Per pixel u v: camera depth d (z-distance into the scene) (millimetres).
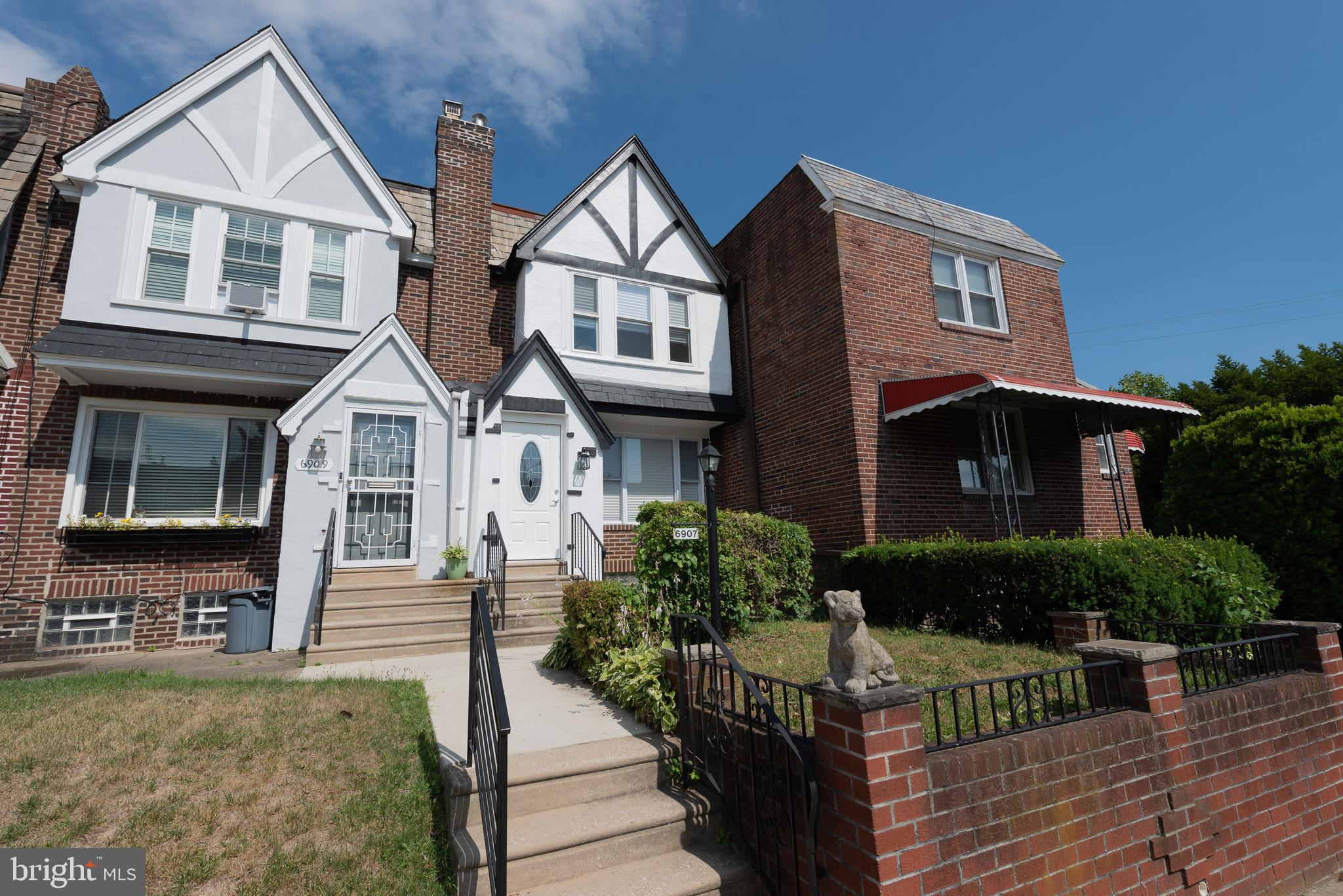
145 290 9281
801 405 11477
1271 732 4746
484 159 12547
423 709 5277
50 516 8398
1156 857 3854
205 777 3922
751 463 12672
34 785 3699
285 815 3646
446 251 11797
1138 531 10859
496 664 3453
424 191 12562
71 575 8352
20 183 8852
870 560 9172
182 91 9859
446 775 3988
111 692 5309
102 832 3371
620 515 12516
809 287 11484
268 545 9406
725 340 13734
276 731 4527
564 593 6770
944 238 11891
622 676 5184
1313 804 4816
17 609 8039
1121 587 6422
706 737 4250
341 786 3977
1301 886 4535
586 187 12695
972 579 7688
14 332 8656
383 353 9523
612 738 4680
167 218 9602
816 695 3318
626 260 13000
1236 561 7332
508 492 10320
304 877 3213
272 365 9242
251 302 9664
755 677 3959
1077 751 3707
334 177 10750
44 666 7395
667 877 3572
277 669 6895
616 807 4062
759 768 3807
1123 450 13211
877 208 11273
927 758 3260
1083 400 9422
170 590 8797
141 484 9047
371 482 9211
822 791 3301
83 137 9734
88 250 8945
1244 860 4281
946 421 10922
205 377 8891
